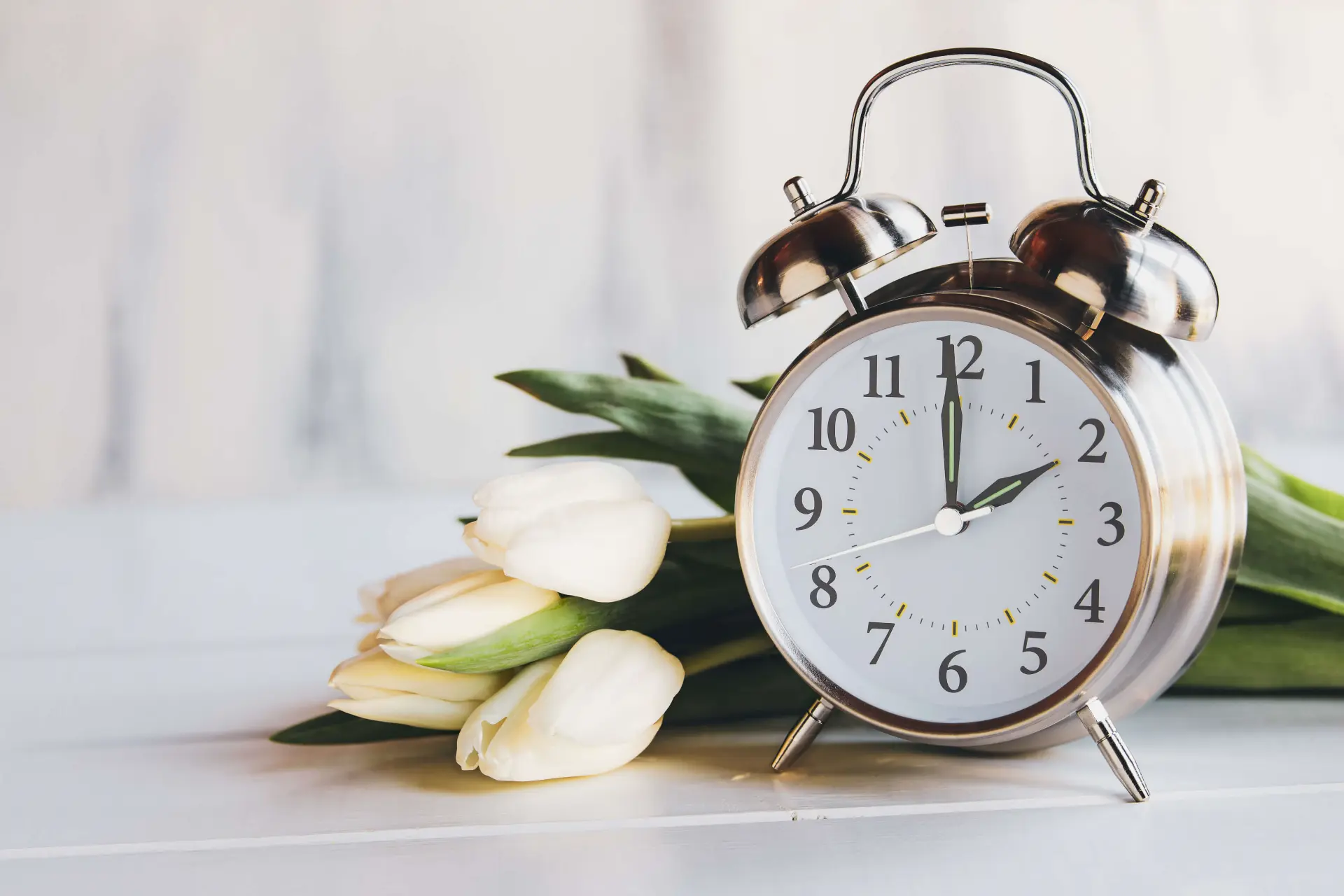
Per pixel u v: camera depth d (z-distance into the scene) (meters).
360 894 0.63
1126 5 1.58
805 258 0.68
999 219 1.60
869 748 0.72
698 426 0.77
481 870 0.64
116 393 1.69
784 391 0.70
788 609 0.70
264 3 1.66
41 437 1.69
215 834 0.67
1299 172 1.58
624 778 0.70
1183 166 1.59
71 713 0.79
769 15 1.64
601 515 0.69
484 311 1.67
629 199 1.66
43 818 0.68
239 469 1.69
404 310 1.67
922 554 0.69
